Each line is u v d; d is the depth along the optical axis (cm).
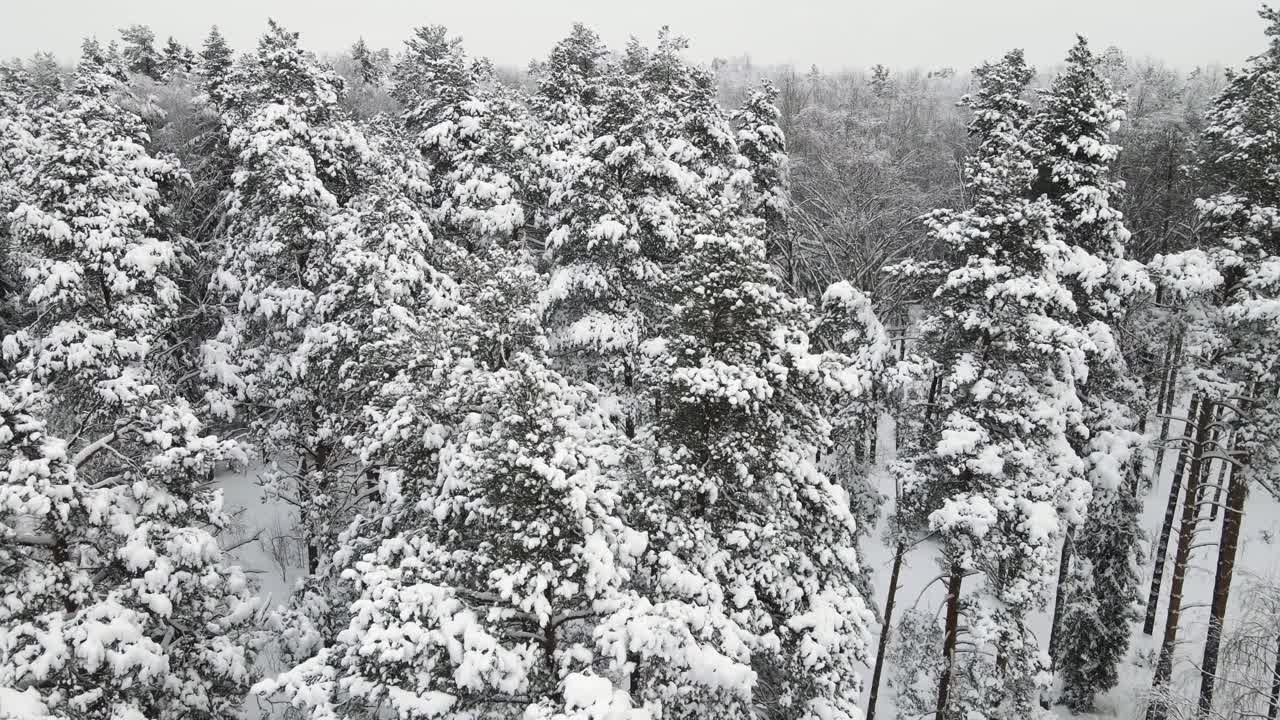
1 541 1111
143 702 1196
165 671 1120
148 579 1150
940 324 1638
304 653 1537
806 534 1291
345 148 2292
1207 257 1864
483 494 1025
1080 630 2073
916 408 1747
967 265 1531
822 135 4375
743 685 931
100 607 1091
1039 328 1548
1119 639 2050
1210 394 1897
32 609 1088
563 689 906
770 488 1234
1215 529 2805
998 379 1548
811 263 3688
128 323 1616
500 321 1440
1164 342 2105
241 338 2167
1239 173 1867
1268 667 1630
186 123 3158
